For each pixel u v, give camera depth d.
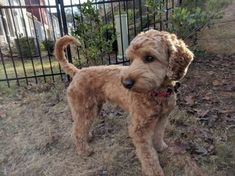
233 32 2.17
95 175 0.97
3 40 4.50
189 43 1.98
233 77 1.67
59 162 1.07
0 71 2.69
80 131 1.09
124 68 0.95
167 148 1.07
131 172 0.97
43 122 1.40
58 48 1.10
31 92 1.84
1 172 1.05
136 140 0.90
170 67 0.80
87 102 1.07
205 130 1.16
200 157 0.99
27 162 1.09
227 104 1.36
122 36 2.18
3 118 1.47
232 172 0.90
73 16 1.91
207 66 1.89
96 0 2.07
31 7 1.86
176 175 0.93
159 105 0.86
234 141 1.05
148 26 2.13
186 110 1.33
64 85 1.89
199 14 1.78
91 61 1.96
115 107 1.46
